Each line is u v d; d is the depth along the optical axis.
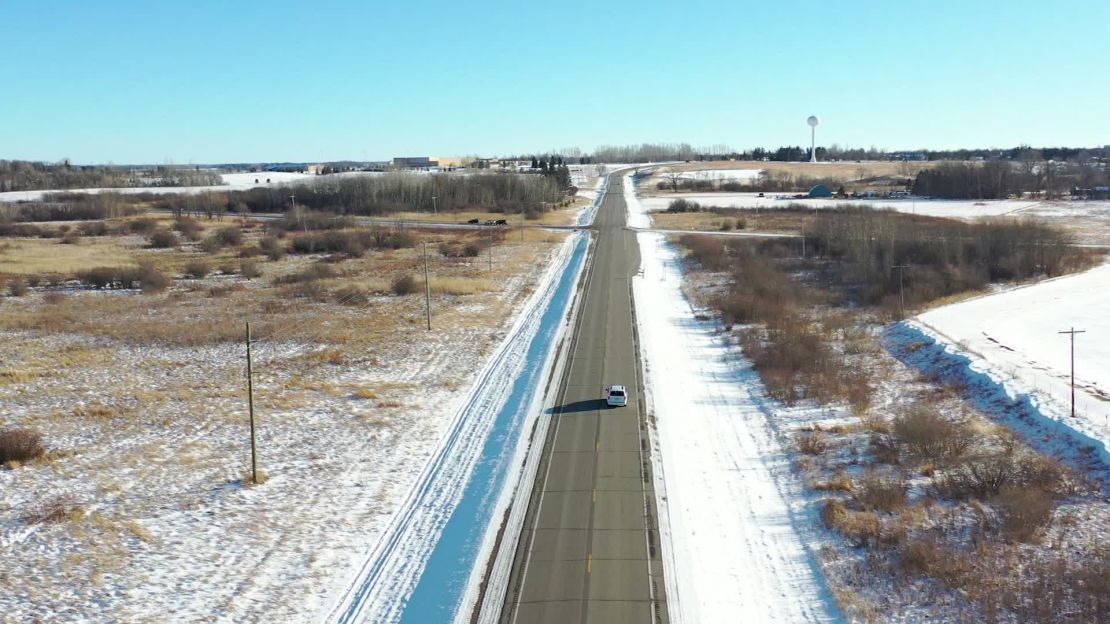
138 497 33.34
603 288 81.12
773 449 39.00
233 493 33.88
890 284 73.75
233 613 25.08
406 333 63.12
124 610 24.94
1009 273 79.38
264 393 47.81
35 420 42.91
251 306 74.56
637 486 34.66
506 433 41.12
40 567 27.33
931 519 30.64
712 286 81.00
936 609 24.89
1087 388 43.38
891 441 37.72
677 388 48.81
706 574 27.66
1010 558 27.41
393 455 38.41
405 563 28.39
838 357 54.12
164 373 52.75
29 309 73.88
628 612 25.14
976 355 49.69
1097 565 26.52
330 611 25.45
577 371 52.34
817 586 26.81
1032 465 34.03
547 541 29.86
